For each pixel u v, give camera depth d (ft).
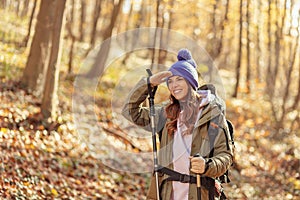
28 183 25.21
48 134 35.42
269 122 64.13
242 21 77.87
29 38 59.52
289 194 38.78
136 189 33.01
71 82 51.44
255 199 37.47
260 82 81.10
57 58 37.63
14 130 33.17
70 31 67.05
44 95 37.17
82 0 78.33
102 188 30.58
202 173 13.30
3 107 36.14
